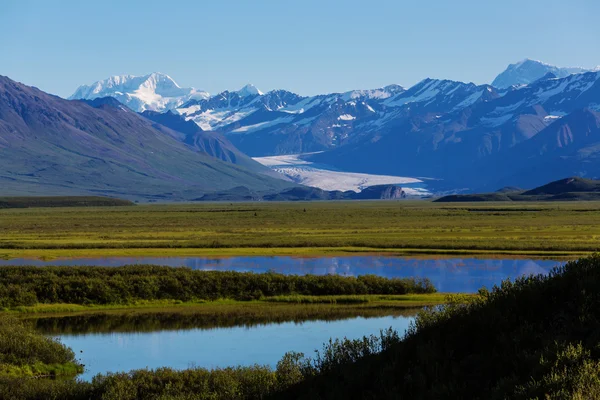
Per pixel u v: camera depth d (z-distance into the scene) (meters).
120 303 60.91
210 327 52.00
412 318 54.62
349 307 59.84
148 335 49.50
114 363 41.56
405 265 89.00
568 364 22.52
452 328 28.41
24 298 59.94
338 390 26.25
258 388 30.34
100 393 32.34
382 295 63.84
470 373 24.34
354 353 30.38
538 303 27.92
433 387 23.36
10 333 42.88
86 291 61.53
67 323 53.91
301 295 63.81
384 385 25.00
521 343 24.98
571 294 27.34
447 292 66.25
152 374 33.81
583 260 30.05
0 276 64.88
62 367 39.72
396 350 27.70
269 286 64.69
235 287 64.56
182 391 31.61
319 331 49.84
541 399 21.16
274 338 47.69
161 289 63.34
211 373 33.75
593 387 20.64
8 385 33.19
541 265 87.12
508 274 79.50
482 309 28.58
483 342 26.42
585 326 24.75
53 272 66.44
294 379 30.23
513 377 22.42
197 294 63.53
